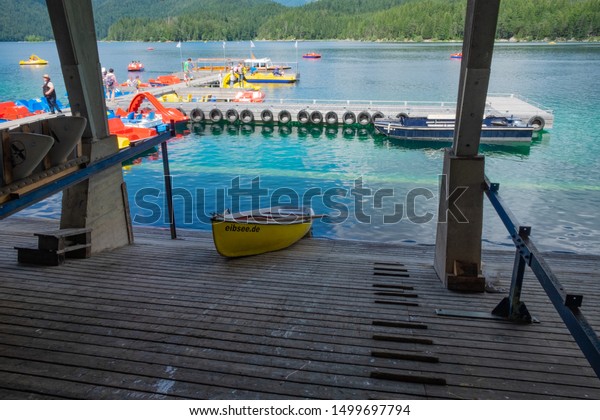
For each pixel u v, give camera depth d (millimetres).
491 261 7590
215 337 4207
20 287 5434
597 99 31625
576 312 2949
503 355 3977
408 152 20406
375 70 55094
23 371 3592
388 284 5824
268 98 35219
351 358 3867
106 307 4875
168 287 5562
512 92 35125
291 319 4637
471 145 5574
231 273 6270
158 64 73438
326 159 19344
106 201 7324
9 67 68688
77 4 6332
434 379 3539
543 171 16984
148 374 3580
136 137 19891
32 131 5301
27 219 9672
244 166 18203
